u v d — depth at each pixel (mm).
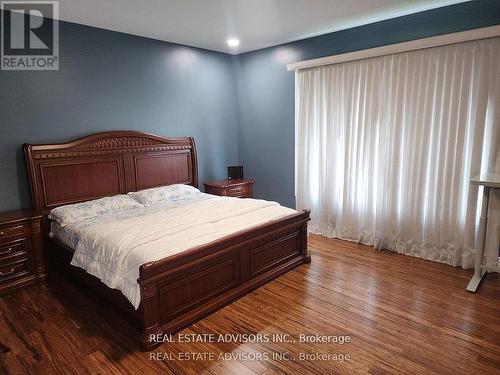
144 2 2945
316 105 4258
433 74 3281
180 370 1976
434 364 1986
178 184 4324
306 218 3432
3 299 2859
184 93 4551
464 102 3113
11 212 3191
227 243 2592
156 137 4191
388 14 3414
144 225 2844
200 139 4828
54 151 3346
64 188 3449
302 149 4492
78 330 2381
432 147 3389
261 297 2803
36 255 3113
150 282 2104
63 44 3428
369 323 2410
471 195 3170
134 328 2389
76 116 3582
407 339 2221
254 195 5266
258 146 5078
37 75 3295
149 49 4117
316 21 3582
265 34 4027
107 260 2395
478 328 2326
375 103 3703
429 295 2793
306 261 3484
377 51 3537
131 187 3984
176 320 2344
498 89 2943
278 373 1938
